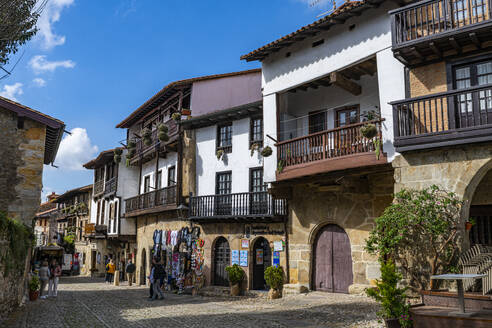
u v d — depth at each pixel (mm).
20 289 12812
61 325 9984
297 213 15711
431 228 8711
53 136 15602
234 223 18328
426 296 8266
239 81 20250
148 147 24938
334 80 12812
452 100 9648
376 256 13188
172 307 13844
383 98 11141
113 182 29141
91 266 39000
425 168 9555
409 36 10477
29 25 8336
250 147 18625
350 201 14078
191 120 20500
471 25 9016
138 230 27719
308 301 13062
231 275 16844
